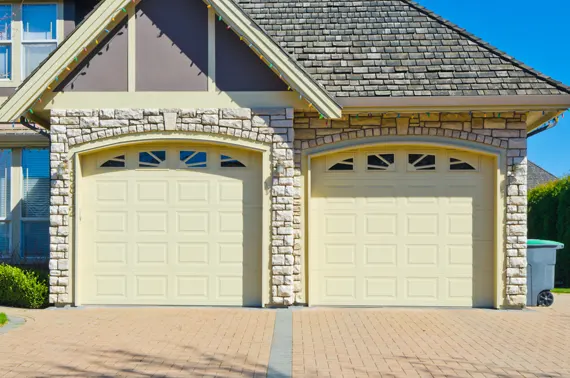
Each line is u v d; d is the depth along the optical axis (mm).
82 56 9844
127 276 10062
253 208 10070
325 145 10188
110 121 9883
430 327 8602
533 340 7859
